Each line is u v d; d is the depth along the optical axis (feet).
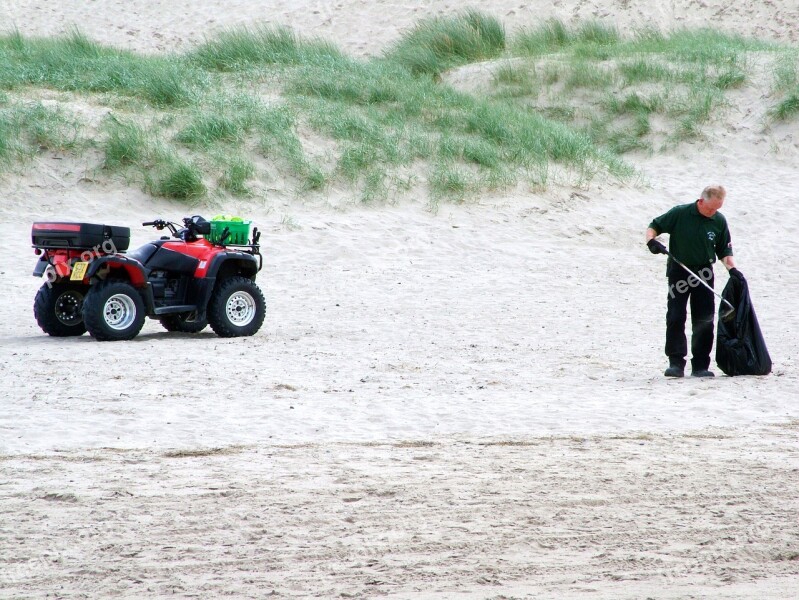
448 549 57.00
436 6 410.93
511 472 73.56
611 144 300.61
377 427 88.74
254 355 125.59
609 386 110.01
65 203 218.38
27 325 148.15
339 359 123.75
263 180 240.12
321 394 102.42
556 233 234.17
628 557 55.72
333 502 65.62
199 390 102.94
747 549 57.21
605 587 51.34
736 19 395.96
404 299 173.47
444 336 142.61
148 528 60.18
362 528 60.49
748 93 315.58
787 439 85.35
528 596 49.96
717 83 318.65
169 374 111.24
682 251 116.88
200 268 140.46
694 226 116.06
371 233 221.05
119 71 273.54
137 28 393.29
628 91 317.63
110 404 95.14
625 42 361.30
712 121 305.12
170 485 69.26
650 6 401.08
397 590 50.75
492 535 59.41
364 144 257.55
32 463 74.59
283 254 203.10
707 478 72.13
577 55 340.18
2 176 221.05
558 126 290.97
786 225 242.78
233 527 60.54
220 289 140.87
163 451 78.74
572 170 269.64
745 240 232.73
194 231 144.66
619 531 60.29
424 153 260.62
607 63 333.62
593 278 198.39
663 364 124.67
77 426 86.12
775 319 161.68
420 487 69.26
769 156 292.20
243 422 89.15
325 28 397.60
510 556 55.93
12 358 119.75
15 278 176.45
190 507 64.28
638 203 258.37
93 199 221.87
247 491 67.92
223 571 53.42
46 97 254.68
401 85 301.02
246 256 144.87
